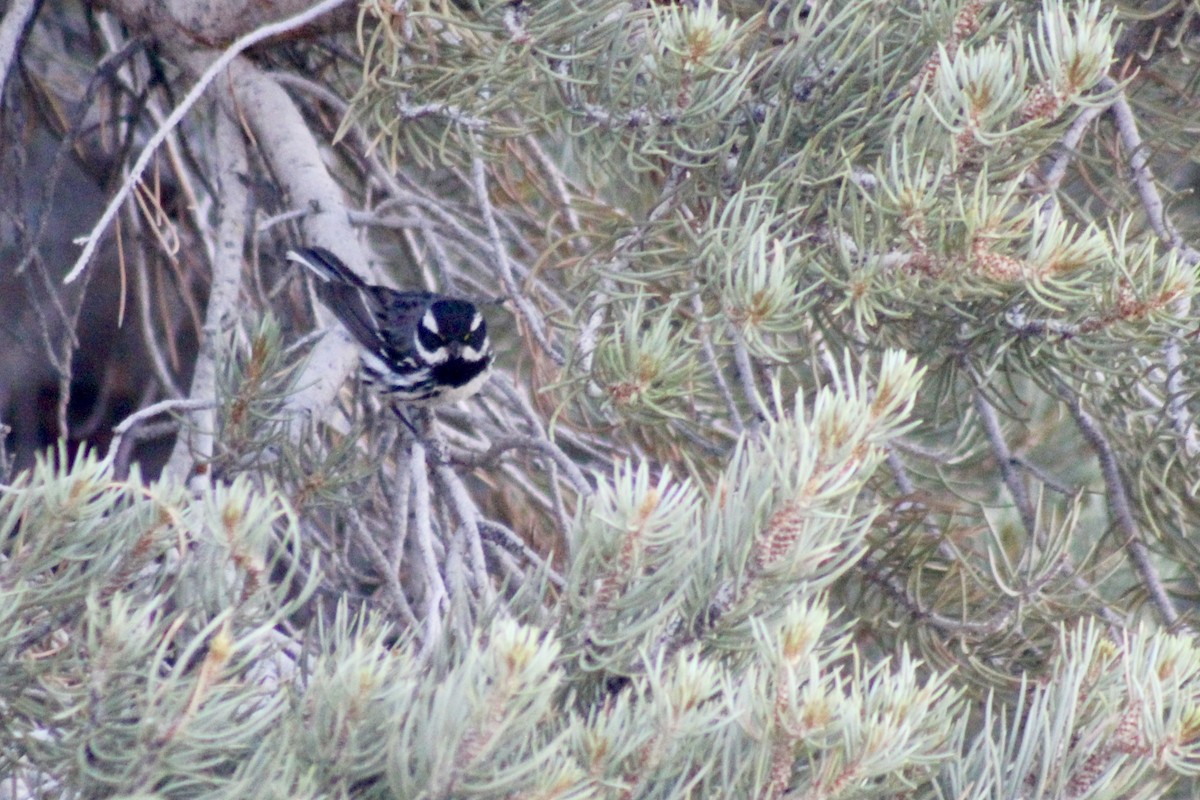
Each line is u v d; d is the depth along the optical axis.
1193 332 6.15
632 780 3.79
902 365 4.13
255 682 3.98
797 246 6.30
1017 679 6.59
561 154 9.98
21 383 14.04
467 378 7.98
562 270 9.50
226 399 6.28
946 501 8.70
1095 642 4.53
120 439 6.31
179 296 11.25
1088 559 7.01
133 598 4.12
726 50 6.23
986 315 6.00
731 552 4.11
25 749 3.97
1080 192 9.34
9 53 8.38
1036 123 5.36
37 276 13.85
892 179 5.79
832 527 4.12
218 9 8.32
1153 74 8.45
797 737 3.73
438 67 6.76
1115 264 5.43
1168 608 7.21
